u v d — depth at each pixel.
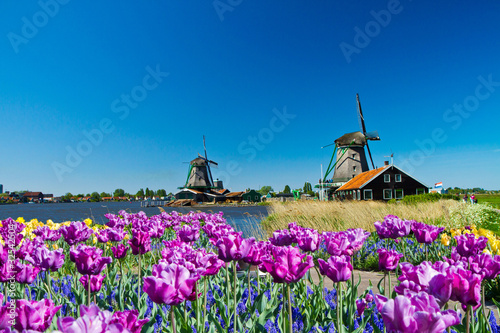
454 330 2.46
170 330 2.62
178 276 1.84
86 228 4.50
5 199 183.88
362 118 63.91
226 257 2.64
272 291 3.69
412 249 8.03
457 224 11.23
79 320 1.12
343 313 3.10
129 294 3.59
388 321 1.27
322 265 2.55
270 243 3.47
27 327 1.55
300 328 2.87
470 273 1.79
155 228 5.55
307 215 13.16
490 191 142.00
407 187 49.41
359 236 3.10
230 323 2.94
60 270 5.97
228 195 100.62
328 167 68.31
